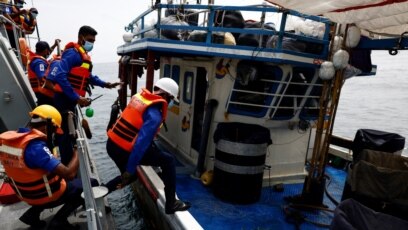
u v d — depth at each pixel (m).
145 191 4.77
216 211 4.16
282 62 4.11
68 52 3.71
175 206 3.21
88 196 1.99
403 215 3.39
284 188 5.07
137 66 6.71
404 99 38.56
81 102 3.72
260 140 4.25
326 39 4.54
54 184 2.69
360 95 42.94
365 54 5.20
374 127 21.00
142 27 5.73
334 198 4.93
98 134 13.51
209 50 4.40
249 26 5.18
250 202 4.41
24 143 2.42
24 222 2.95
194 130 5.83
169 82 3.09
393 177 3.44
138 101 2.87
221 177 4.40
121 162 2.97
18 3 8.95
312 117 5.33
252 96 4.89
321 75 4.08
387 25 3.79
